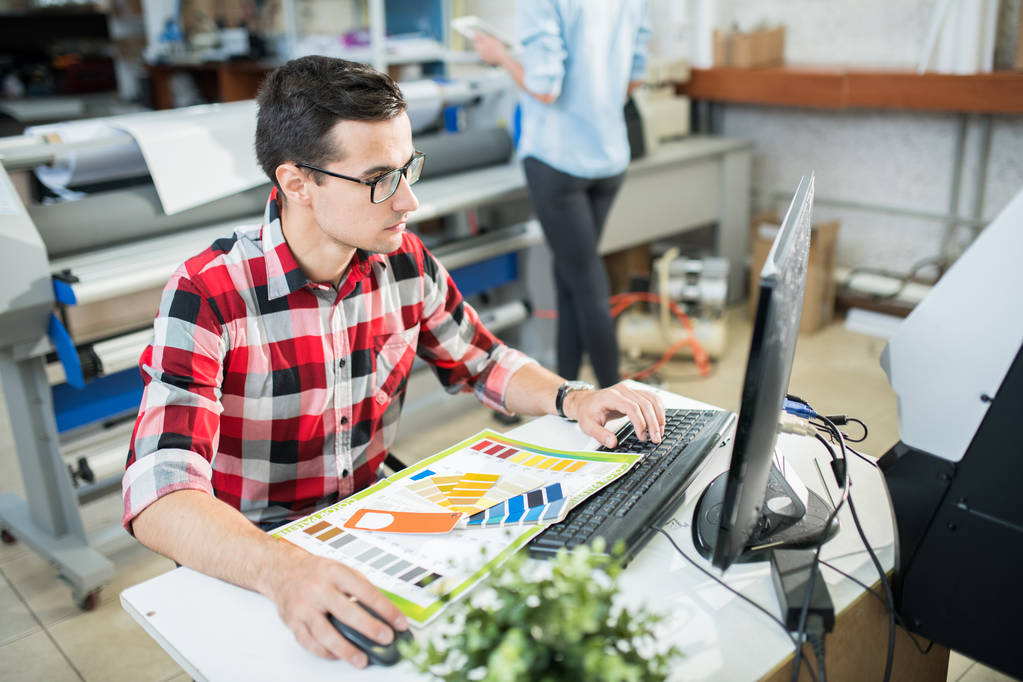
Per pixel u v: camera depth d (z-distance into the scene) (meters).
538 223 2.63
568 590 0.56
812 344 3.14
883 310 3.16
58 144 1.80
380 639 0.75
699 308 2.98
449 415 2.70
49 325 1.75
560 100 2.22
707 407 1.23
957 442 0.82
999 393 0.79
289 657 0.77
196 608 0.84
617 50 2.22
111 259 1.83
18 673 1.67
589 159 2.29
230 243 1.07
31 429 1.89
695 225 3.39
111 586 1.94
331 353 1.12
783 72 3.16
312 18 3.84
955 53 2.80
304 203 1.02
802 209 0.80
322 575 0.79
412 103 2.45
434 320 1.28
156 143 1.87
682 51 3.49
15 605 1.89
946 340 0.83
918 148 3.22
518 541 0.89
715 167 3.38
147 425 0.96
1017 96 2.64
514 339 3.03
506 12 3.49
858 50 3.32
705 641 0.77
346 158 0.96
